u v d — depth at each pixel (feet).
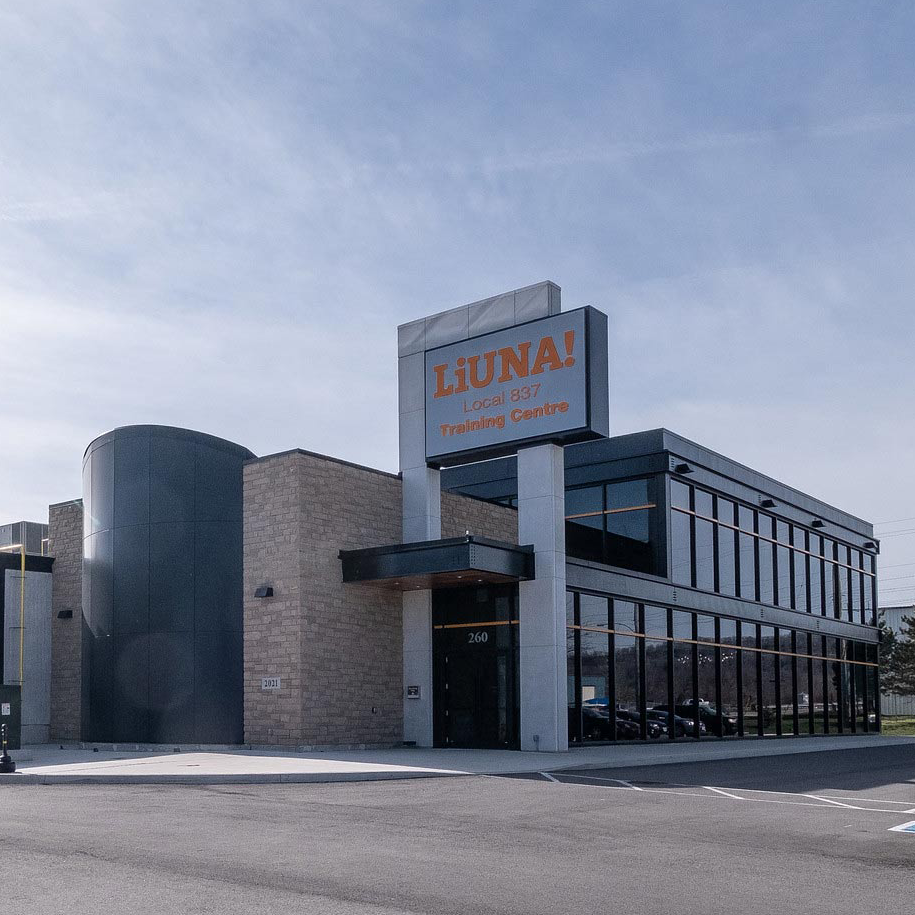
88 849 32.83
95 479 92.99
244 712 84.17
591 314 84.74
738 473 126.11
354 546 87.15
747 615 122.11
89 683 90.79
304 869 29.63
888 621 249.14
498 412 87.97
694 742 105.91
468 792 51.72
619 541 114.11
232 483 89.56
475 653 87.66
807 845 35.40
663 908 25.35
